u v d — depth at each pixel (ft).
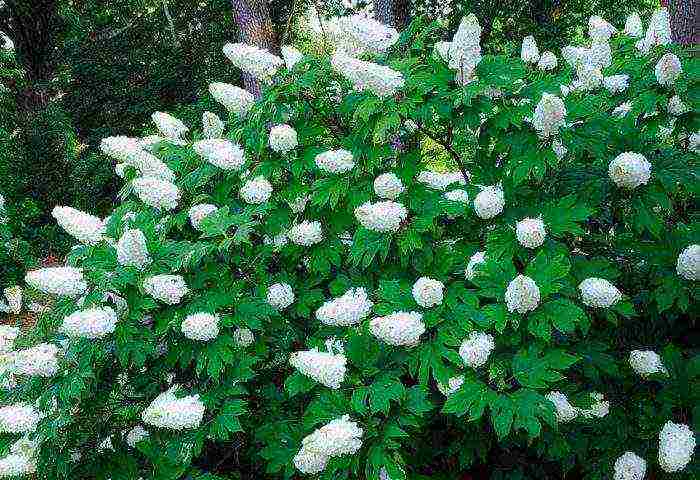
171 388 11.62
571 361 9.16
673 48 11.94
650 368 10.46
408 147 12.69
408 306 10.16
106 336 11.05
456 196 11.36
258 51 12.78
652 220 10.59
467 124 10.64
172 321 10.86
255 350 11.82
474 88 10.08
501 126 10.54
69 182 45.93
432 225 10.55
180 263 10.94
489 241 10.53
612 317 10.19
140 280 10.79
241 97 13.11
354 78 10.44
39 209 44.91
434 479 11.72
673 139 13.43
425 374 9.62
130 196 14.62
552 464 11.89
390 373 9.93
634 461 9.70
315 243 12.16
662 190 10.68
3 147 45.06
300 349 12.91
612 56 14.23
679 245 10.86
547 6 40.16
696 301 11.58
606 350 11.52
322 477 9.70
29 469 11.18
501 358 9.61
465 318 9.76
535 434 8.72
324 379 9.73
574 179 11.52
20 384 12.00
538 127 10.21
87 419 11.87
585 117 11.09
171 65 52.13
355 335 10.38
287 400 12.24
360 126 11.62
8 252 31.81
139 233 10.56
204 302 11.15
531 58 14.94
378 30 11.43
